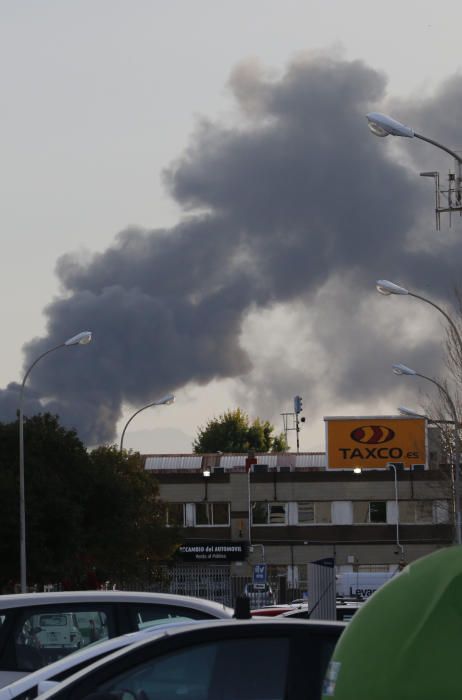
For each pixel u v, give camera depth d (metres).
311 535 156.38
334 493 156.75
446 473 114.69
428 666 6.08
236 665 13.26
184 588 149.12
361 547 155.62
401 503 155.88
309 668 13.28
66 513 97.25
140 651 13.25
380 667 6.16
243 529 155.50
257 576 98.81
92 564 105.19
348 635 6.39
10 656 20.66
